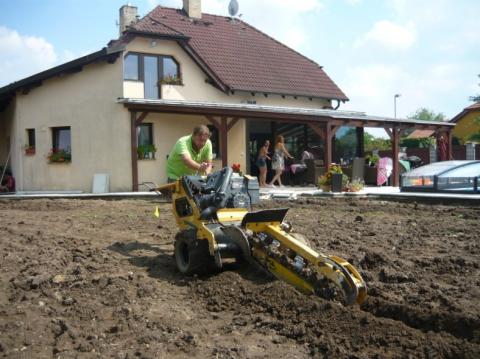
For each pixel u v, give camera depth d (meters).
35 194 17.77
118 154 18.58
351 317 4.50
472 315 4.60
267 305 5.05
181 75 21.86
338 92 26.78
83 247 7.88
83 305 5.22
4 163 22.36
